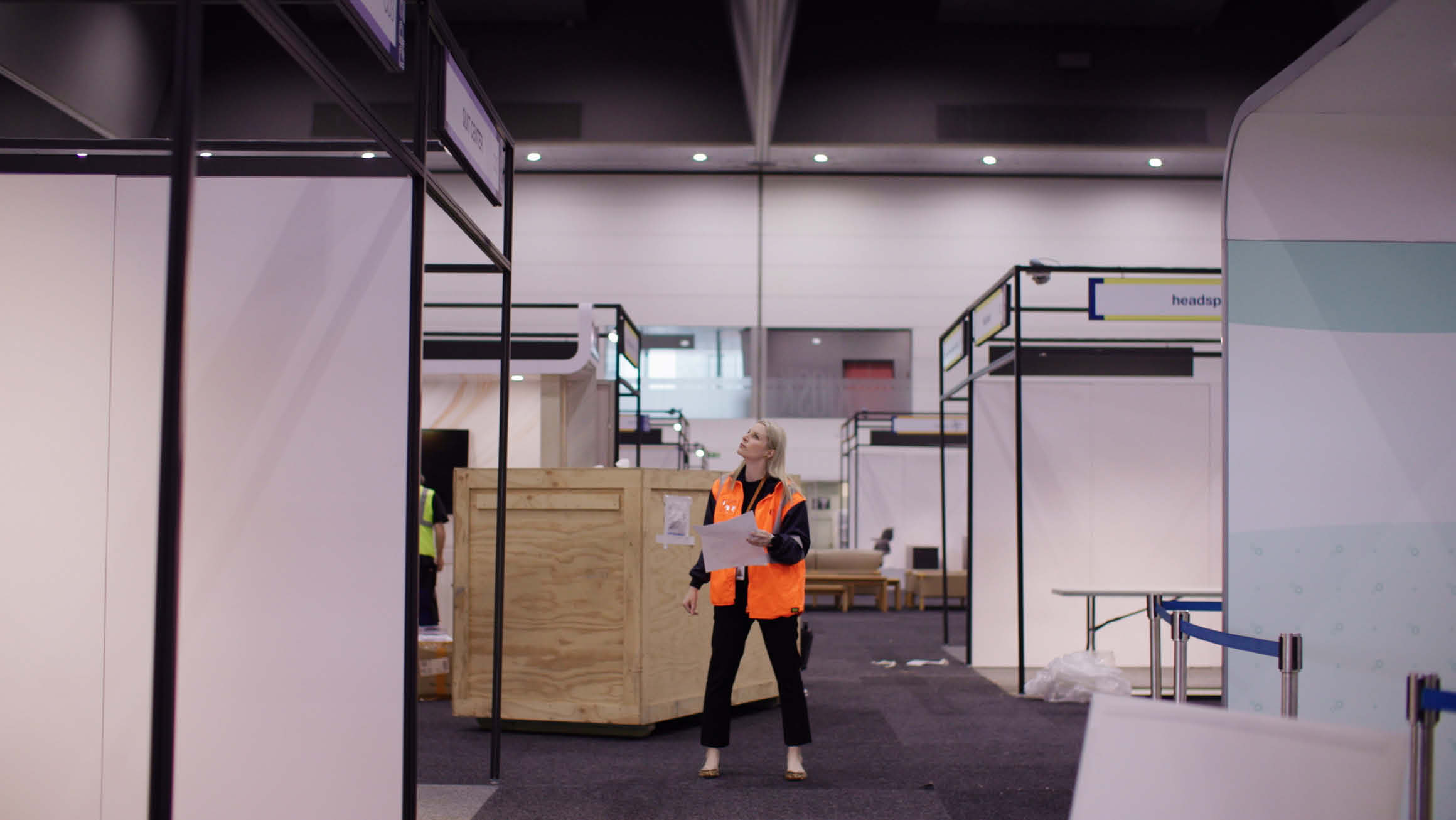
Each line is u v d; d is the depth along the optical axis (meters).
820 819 3.72
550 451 7.74
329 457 2.99
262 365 3.02
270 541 2.98
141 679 2.96
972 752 4.87
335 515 2.98
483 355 7.79
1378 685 3.23
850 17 15.77
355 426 3.00
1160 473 8.12
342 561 2.97
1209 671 7.72
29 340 3.03
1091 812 1.81
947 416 15.24
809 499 18.48
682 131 15.44
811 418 18.31
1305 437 3.30
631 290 18.20
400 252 3.02
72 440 3.00
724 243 18.33
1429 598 3.26
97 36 11.70
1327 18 15.40
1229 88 15.45
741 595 4.28
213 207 3.04
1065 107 15.53
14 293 3.04
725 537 3.99
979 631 8.08
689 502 5.35
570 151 16.83
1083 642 8.02
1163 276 6.74
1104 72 15.52
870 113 15.64
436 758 4.71
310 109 14.63
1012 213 18.34
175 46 1.71
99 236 3.05
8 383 3.02
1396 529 3.29
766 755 4.79
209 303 3.03
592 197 18.34
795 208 18.42
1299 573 3.26
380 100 14.62
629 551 5.21
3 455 3.00
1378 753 1.59
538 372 7.66
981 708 6.12
